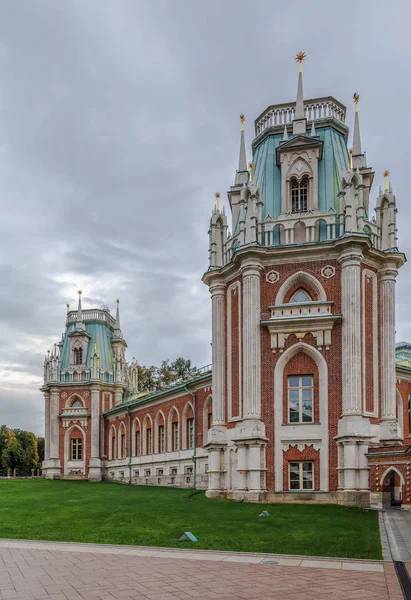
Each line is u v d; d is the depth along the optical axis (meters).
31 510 30.48
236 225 44.50
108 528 22.62
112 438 74.44
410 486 31.36
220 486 38.03
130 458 67.38
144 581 13.30
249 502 34.09
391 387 36.75
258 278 37.56
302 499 34.06
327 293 36.59
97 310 83.44
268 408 36.06
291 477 35.31
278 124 42.84
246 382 36.34
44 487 52.75
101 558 16.36
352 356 34.88
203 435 51.25
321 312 36.19
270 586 12.81
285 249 37.31
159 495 39.44
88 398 77.19
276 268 37.78
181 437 55.69
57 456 75.88
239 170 46.53
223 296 40.84
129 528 22.45
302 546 18.11
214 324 40.66
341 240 36.00
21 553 17.38
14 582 13.27
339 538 19.88
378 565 15.20
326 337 35.78
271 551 17.30
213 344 40.47
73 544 19.12
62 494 41.81
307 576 13.83
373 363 36.69
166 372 98.81
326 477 34.44
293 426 35.56
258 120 44.56
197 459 51.69
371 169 43.06
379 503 32.16
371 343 36.91
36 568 14.91
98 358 78.44
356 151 43.78
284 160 40.16
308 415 35.78
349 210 36.56
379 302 38.06
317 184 39.28
